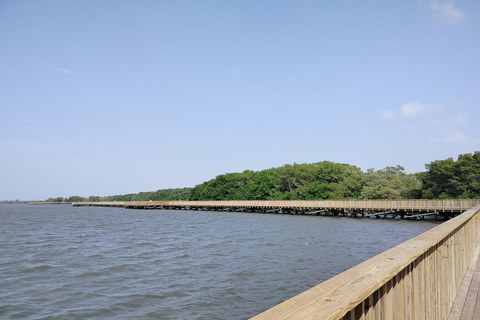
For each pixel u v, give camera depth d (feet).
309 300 6.10
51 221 179.11
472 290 20.74
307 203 187.83
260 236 94.53
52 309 37.14
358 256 62.90
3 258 65.05
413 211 145.79
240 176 329.11
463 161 180.86
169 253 68.39
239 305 37.52
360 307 6.95
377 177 247.50
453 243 19.27
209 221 160.66
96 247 78.48
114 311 36.37
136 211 300.61
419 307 11.75
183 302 38.65
